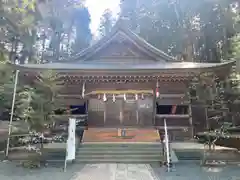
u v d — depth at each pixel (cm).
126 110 1502
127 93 1442
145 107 1501
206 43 3048
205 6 2858
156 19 3481
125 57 1599
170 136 1392
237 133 1268
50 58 4088
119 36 1583
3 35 2250
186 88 1441
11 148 1112
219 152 1038
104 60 1598
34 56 3406
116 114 1498
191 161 988
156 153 1021
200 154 1032
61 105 1255
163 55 1596
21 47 3145
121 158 992
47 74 1068
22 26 2545
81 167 894
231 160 987
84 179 723
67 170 846
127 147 1070
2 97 1584
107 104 1507
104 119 1491
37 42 3797
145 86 1470
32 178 741
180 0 3256
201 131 1346
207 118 1241
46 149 1030
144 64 1502
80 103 1470
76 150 1048
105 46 1593
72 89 1470
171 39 3388
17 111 1088
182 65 1430
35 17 2938
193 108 1414
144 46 1587
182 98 1444
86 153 1026
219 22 2692
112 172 809
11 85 1518
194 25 3150
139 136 1231
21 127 966
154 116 1457
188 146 1143
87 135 1251
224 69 1273
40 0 3169
